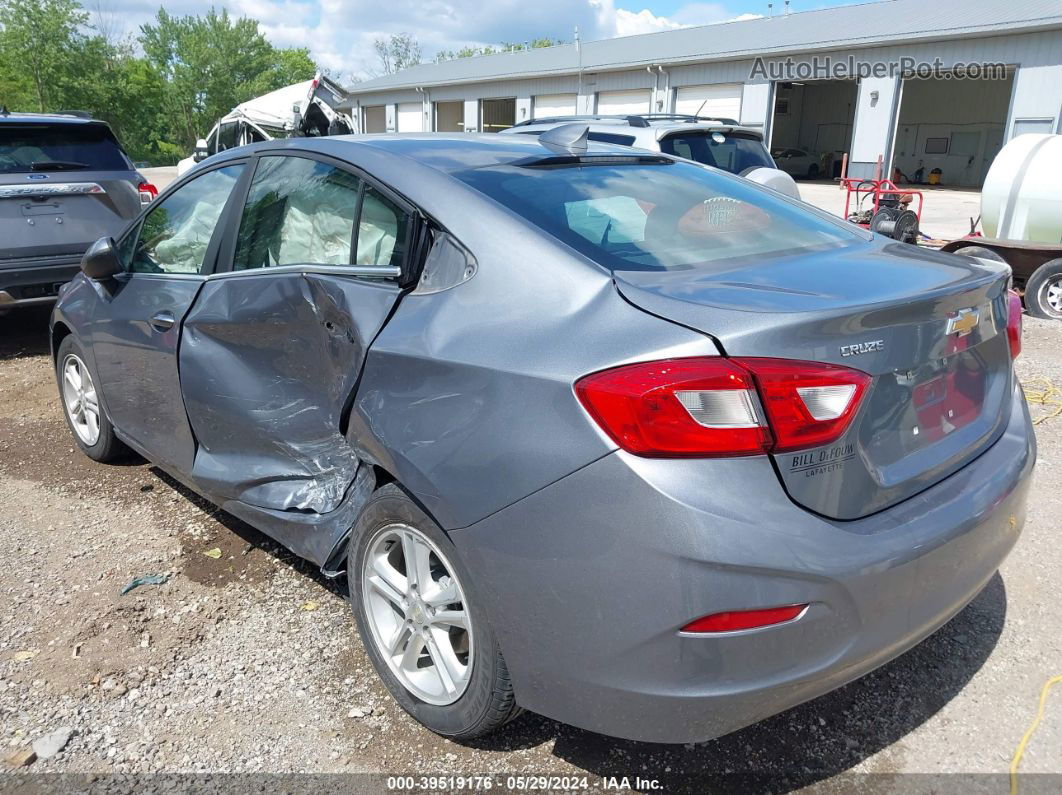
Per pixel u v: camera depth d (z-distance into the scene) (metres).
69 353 4.31
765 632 1.79
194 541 3.54
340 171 2.82
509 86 33.28
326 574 2.75
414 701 2.42
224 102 63.88
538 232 2.25
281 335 2.82
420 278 2.40
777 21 31.11
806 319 1.82
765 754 2.34
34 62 49.75
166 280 3.43
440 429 2.12
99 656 2.74
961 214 19.03
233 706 2.53
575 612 1.90
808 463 1.83
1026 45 22.34
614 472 1.82
